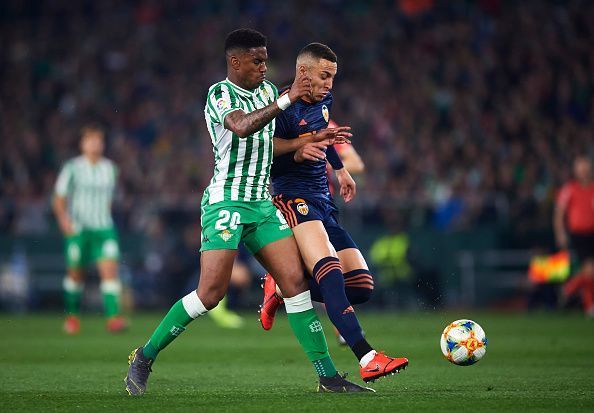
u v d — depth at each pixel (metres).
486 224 70.50
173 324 21.64
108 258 48.66
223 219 21.50
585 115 79.31
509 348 35.44
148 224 74.94
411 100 86.19
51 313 72.25
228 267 21.59
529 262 67.75
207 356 33.84
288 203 23.58
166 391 22.70
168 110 93.06
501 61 86.62
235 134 21.45
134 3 107.00
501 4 91.56
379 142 82.69
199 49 99.19
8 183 86.12
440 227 71.12
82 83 99.25
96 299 74.50
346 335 21.28
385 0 98.06
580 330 45.41
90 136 49.06
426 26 93.62
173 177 82.94
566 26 87.25
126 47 101.88
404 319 58.50
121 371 28.50
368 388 21.73
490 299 68.44
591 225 56.84
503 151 77.12
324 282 21.86
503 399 20.09
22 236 75.69
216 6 103.81
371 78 89.75
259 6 101.88
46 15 111.31
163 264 72.31
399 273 67.88
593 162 72.56
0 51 104.75
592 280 58.06
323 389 21.91
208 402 19.97
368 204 72.62
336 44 94.62
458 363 22.66
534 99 81.00
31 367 29.92
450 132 81.81
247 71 21.70
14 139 91.62
